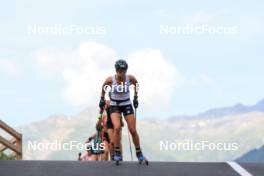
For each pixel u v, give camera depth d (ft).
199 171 58.13
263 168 60.75
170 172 57.52
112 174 56.08
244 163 64.49
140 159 63.67
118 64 66.90
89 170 58.23
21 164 61.72
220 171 58.34
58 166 60.54
